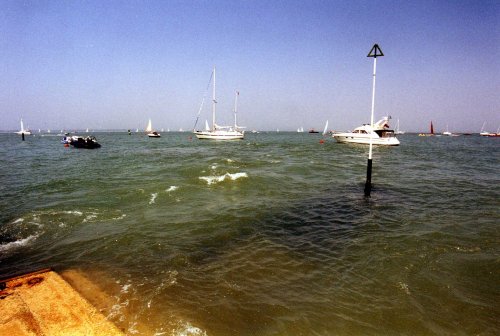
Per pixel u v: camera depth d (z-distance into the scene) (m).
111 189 15.70
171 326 4.96
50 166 26.36
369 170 15.27
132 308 5.46
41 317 5.09
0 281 6.33
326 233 9.56
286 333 4.85
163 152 41.81
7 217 11.38
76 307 5.43
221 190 15.58
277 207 12.59
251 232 9.62
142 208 12.33
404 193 15.63
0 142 77.56
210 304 5.62
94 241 8.88
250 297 5.88
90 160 31.25
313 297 5.89
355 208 12.60
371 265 7.23
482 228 9.85
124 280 6.54
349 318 5.23
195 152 41.75
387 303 5.68
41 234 9.57
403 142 88.50
